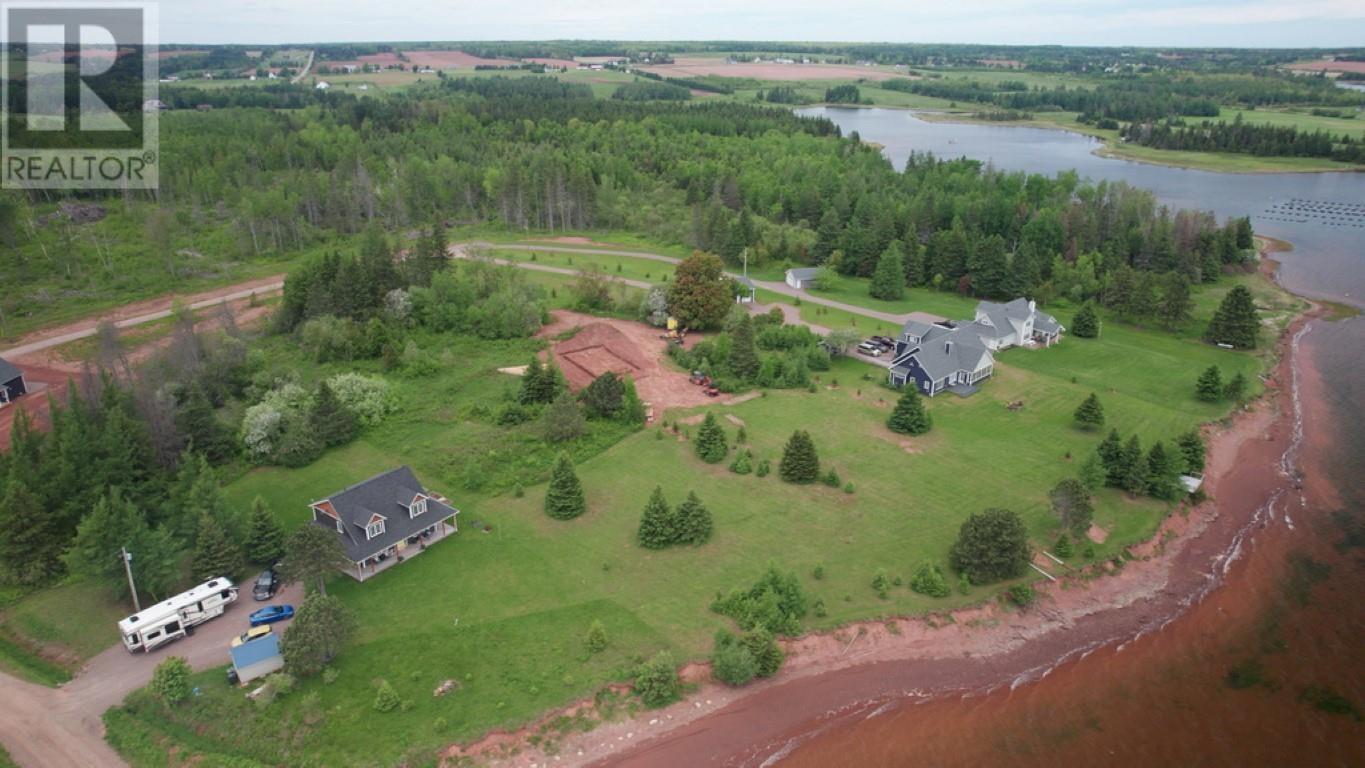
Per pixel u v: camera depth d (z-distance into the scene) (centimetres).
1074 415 10069
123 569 6488
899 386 10931
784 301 14575
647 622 6500
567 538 7556
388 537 7088
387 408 9812
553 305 13500
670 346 11788
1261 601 7206
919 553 7412
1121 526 7938
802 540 7556
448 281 12544
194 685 5812
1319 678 6350
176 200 18762
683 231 18412
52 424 7994
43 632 6369
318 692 5756
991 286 14950
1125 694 6209
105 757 5344
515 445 9119
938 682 6250
